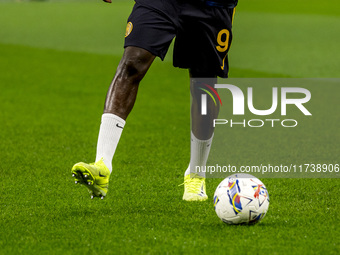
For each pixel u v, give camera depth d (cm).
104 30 7531
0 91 3784
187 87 3962
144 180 1759
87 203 1486
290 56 5375
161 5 1380
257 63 4975
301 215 1348
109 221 1300
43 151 2219
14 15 9219
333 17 9275
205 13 1405
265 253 1077
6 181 1745
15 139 2447
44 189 1644
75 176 1272
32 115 3042
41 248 1120
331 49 5841
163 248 1108
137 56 1362
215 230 1223
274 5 11756
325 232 1205
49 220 1316
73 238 1176
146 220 1305
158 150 2227
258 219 1253
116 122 1356
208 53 1452
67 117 3002
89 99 3566
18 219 1327
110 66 4878
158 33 1372
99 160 1321
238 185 1251
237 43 6381
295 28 7762
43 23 8256
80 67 4809
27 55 5384
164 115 3038
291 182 1727
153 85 4012
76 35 7056
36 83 4103
